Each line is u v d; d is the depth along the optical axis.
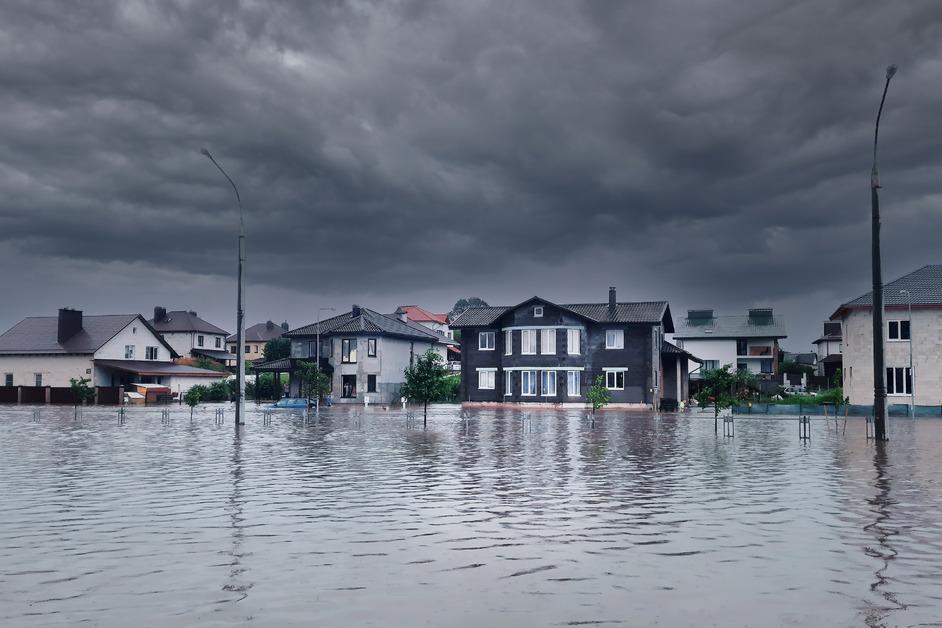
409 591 7.58
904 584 7.81
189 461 20.56
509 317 69.00
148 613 6.85
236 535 10.40
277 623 6.56
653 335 67.38
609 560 8.91
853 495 14.11
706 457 21.92
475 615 6.79
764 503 13.14
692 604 7.12
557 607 7.03
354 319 80.50
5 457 21.64
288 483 15.90
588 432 33.91
